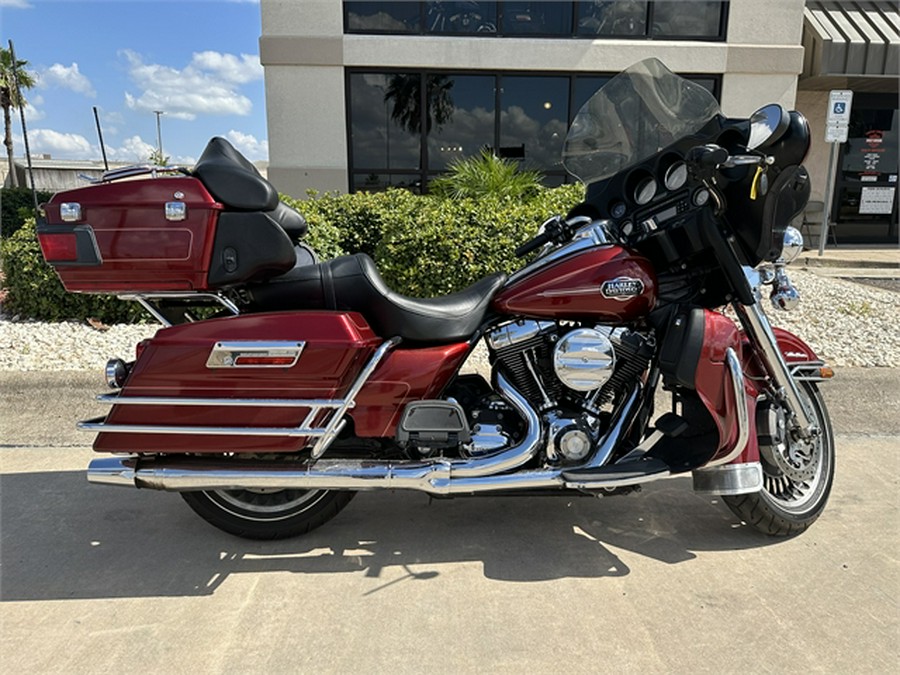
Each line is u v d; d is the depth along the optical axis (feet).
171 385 7.35
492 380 8.18
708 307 8.71
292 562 8.16
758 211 7.91
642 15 29.22
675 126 8.30
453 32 28.71
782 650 6.46
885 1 32.50
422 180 29.86
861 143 37.63
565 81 29.48
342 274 7.82
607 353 7.64
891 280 25.96
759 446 8.63
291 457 7.72
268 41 27.68
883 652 6.42
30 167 28.40
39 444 12.05
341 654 6.44
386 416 7.80
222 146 7.47
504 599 7.34
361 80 28.84
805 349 9.41
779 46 29.43
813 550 8.36
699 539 8.68
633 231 8.58
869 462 11.11
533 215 17.15
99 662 6.33
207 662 6.33
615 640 6.62
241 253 7.17
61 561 8.18
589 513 9.45
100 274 7.15
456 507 9.66
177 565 8.09
